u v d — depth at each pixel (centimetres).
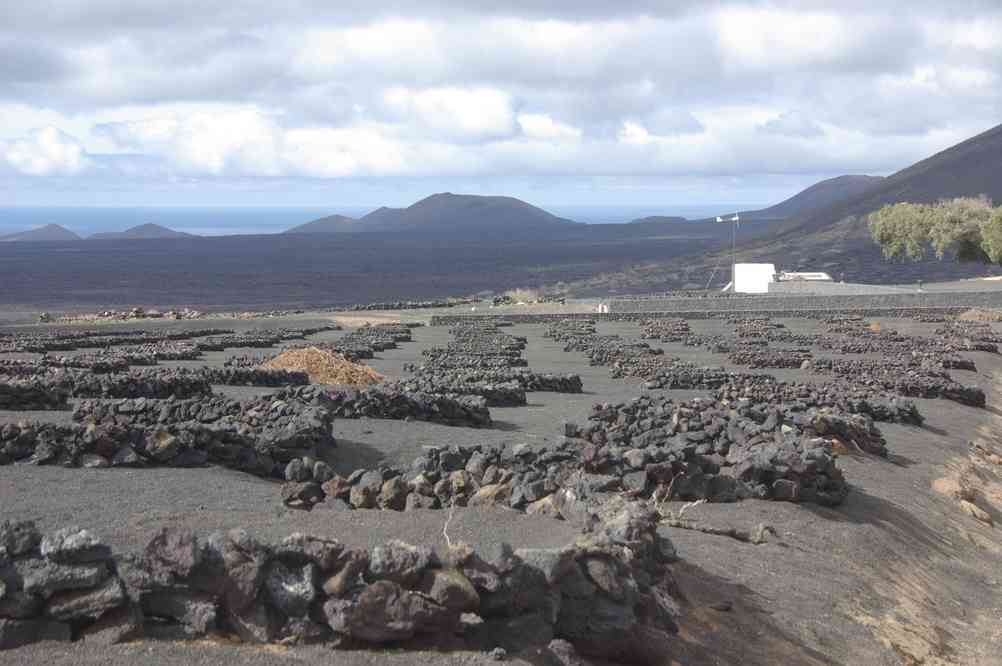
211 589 809
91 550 791
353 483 1370
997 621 1473
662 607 995
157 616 809
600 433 1878
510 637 850
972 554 1811
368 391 2231
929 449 2509
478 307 8444
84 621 786
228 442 1639
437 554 868
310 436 1723
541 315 7344
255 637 805
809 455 1706
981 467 2584
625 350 4819
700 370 3672
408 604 822
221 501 1342
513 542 1084
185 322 6806
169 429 1616
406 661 804
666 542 1198
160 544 807
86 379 2347
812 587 1297
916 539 1728
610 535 1051
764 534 1459
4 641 763
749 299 8219
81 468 1542
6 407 2075
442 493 1348
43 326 6306
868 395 3075
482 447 1609
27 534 796
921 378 3697
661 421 1962
